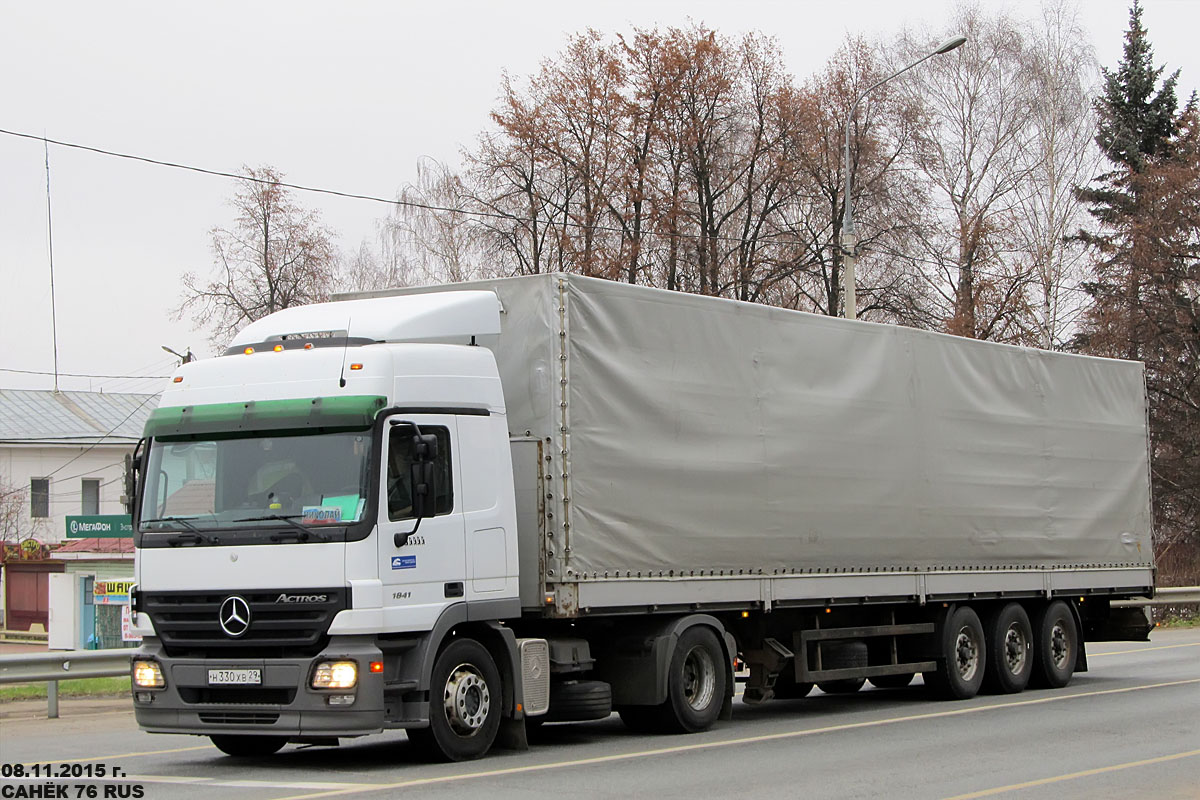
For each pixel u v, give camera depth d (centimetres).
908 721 1520
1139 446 2144
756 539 1462
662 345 1377
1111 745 1292
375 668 1098
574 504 1269
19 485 6250
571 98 4138
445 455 1187
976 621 1822
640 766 1152
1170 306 4350
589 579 1274
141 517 1188
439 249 4453
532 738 1381
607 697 1328
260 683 1109
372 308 1243
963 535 1769
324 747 1356
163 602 1162
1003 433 1858
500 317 1309
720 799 974
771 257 4366
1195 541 4456
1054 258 4456
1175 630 3253
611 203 4134
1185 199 4338
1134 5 5341
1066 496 1972
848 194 2775
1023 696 1825
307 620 1105
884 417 1652
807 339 1558
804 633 1573
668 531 1360
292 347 1205
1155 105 5228
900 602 1670
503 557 1228
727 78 4181
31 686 2036
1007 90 4528
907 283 4328
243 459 1164
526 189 4203
